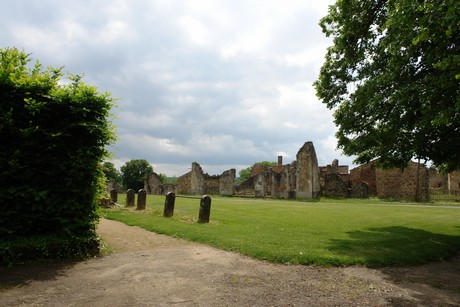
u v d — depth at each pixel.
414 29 7.68
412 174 39.75
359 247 8.40
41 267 6.07
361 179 46.12
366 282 5.80
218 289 5.14
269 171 45.28
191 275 5.83
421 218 16.34
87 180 7.09
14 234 6.37
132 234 9.95
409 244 9.21
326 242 8.91
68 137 6.97
